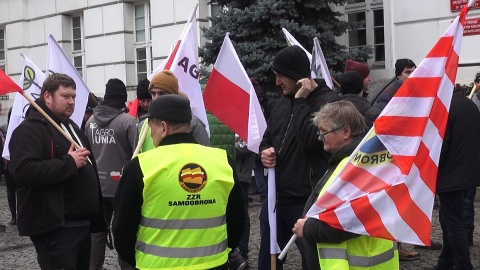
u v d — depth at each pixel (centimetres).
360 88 571
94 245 593
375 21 1257
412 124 334
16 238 865
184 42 574
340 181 335
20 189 445
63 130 462
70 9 1731
